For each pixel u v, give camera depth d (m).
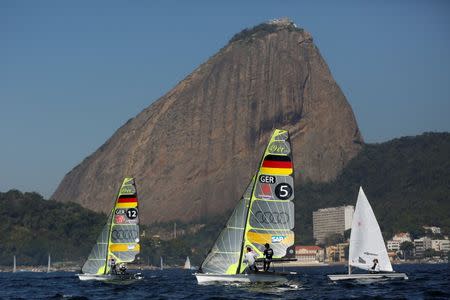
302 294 86.50
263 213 90.25
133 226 127.69
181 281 149.62
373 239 109.19
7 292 120.25
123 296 95.44
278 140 90.81
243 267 91.94
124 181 127.94
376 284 106.56
